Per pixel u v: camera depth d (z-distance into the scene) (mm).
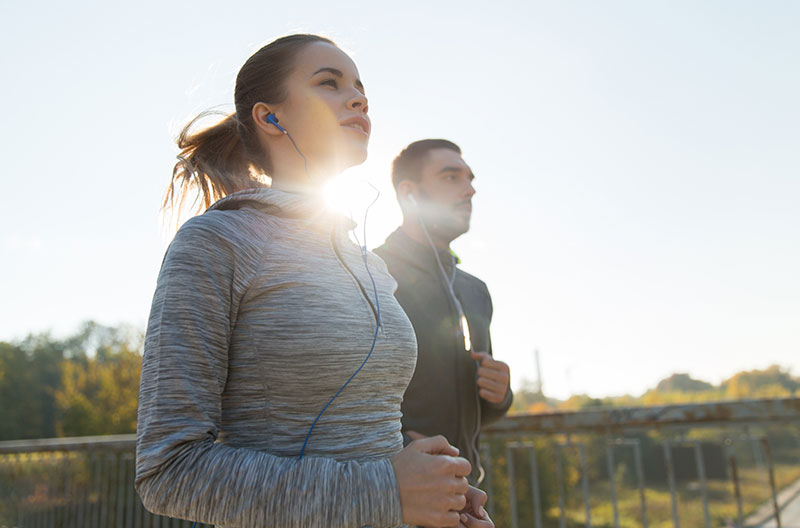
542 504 12969
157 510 703
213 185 1240
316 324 840
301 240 930
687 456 2754
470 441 1852
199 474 685
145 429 716
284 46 1077
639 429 2795
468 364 1896
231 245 836
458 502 742
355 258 1024
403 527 915
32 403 50375
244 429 815
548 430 2947
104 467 4754
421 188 2164
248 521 679
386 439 916
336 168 1074
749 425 2582
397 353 971
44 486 5051
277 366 821
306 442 810
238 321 841
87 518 4680
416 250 2035
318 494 696
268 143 1087
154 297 802
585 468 2893
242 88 1111
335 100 1047
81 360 55969
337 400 848
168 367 731
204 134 1233
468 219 2168
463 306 2057
